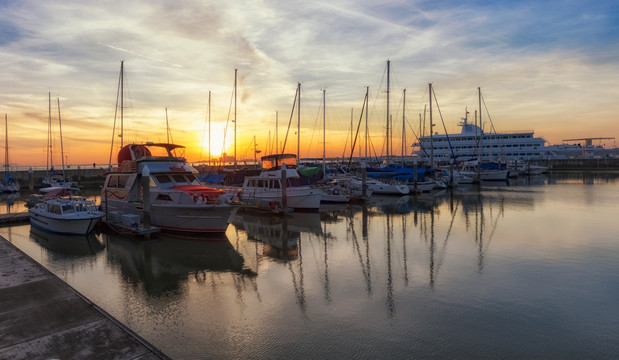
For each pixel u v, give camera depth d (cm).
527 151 9094
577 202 3141
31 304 823
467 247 1666
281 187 2784
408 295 1098
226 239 1911
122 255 1611
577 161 8462
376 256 1548
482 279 1232
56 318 757
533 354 768
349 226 2255
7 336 680
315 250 1673
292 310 1002
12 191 4678
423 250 1628
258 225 2317
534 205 3003
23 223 2364
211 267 1433
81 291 1176
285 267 1417
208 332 879
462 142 9194
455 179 4850
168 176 2180
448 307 1007
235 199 2919
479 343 813
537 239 1800
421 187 4116
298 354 777
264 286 1202
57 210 1980
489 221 2320
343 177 4425
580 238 1809
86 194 4569
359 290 1148
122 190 2206
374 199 3641
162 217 1997
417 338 838
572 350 782
